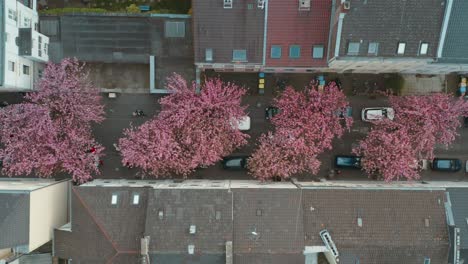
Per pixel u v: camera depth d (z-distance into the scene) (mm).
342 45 35500
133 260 34719
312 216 36000
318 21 36938
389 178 39969
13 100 44500
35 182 40719
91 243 35375
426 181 45000
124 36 42625
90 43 42625
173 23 42375
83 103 40438
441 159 45469
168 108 41219
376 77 45750
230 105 39375
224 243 33969
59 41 42594
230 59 38188
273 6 36375
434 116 40031
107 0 45594
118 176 45344
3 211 34031
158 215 34750
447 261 35531
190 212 34875
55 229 37281
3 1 35062
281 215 35375
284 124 39938
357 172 45719
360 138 45906
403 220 36000
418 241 35312
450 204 37750
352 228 35625
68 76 40406
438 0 34281
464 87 45281
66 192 42062
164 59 43031
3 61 35344
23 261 40531
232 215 35062
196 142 38406
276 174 40719
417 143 41031
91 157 40875
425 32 35281
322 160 45812
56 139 39062
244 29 37219
